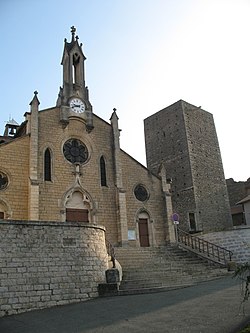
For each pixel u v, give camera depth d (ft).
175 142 173.78
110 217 107.65
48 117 107.24
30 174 95.91
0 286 54.70
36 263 58.95
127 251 96.02
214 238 102.83
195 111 178.81
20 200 94.22
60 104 110.73
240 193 203.72
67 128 109.70
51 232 62.39
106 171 112.78
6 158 95.86
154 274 75.61
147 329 34.68
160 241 113.60
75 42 123.24
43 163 101.19
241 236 98.32
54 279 59.47
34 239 60.34
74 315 46.19
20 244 58.80
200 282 70.64
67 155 107.24
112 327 36.91
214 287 59.16
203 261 93.15
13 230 59.00
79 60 122.01
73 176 105.60
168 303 47.65
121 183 111.86
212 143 178.60
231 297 46.80
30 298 56.24
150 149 187.73
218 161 176.55
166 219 115.55
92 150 111.86
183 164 165.78
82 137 111.96
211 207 160.56
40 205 96.89
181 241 114.93
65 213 100.42
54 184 101.24
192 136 170.50
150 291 62.69
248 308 38.68
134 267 81.56
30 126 102.01
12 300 54.80
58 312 50.24
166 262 88.74
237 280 64.28
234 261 90.27
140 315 41.42
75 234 64.80
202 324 34.35
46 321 44.24
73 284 60.90
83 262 63.62
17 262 57.47
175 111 177.99
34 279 57.82
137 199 114.83
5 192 92.94
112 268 67.36
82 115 112.98
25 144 99.96
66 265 61.57
